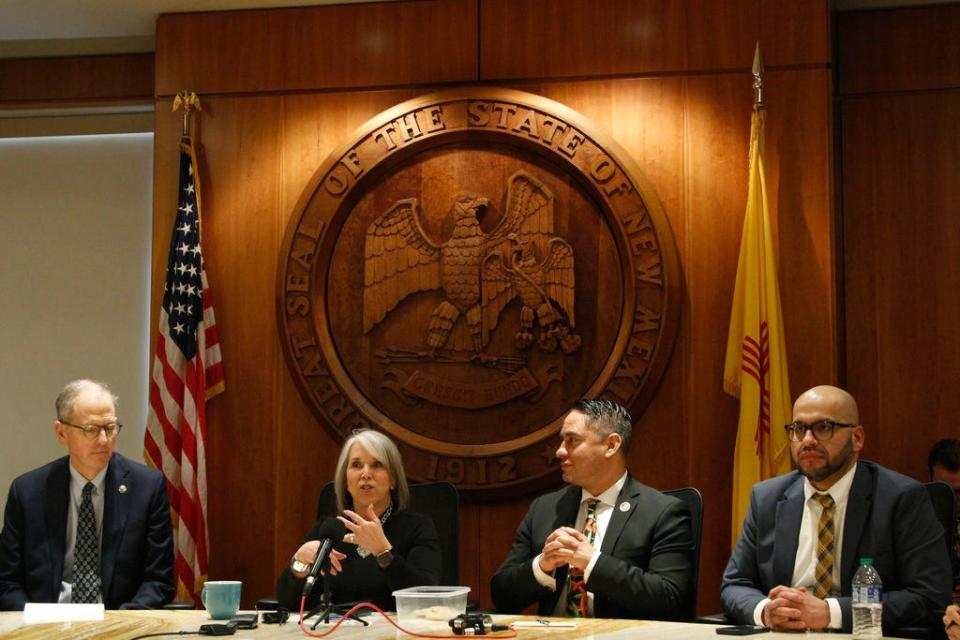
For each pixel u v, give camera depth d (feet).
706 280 15.78
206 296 16.63
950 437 16.31
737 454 15.01
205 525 16.11
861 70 17.03
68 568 13.28
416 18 16.87
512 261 16.24
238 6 17.16
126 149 18.90
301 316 16.48
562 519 12.44
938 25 16.89
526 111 16.22
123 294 18.65
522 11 16.62
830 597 10.85
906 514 11.19
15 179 19.03
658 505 12.05
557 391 15.99
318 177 16.61
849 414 11.47
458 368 16.22
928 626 10.77
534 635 9.30
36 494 13.41
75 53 18.69
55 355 18.69
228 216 16.94
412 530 12.38
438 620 9.62
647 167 16.10
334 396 16.35
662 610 11.14
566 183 16.22
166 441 16.28
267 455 16.52
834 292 15.44
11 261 18.94
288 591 11.71
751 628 9.71
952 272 16.55
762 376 15.03
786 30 15.93
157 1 17.02
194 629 9.87
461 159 16.51
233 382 16.67
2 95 18.79
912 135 16.83
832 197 15.66
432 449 16.03
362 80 16.88
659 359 15.62
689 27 16.17
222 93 17.15
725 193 15.87
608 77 16.33
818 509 11.56
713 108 16.01
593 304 16.02
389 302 16.44
